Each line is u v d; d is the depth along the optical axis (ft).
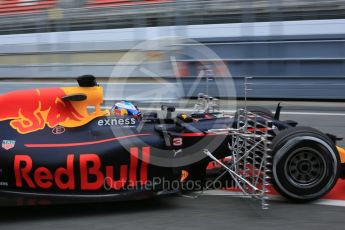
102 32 47.29
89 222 16.30
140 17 46.88
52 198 16.46
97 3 50.14
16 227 15.94
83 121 17.30
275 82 41.24
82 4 50.67
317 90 40.01
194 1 44.57
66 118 17.26
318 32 39.93
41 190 16.57
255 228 15.40
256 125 17.92
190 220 16.29
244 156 17.47
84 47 46.88
